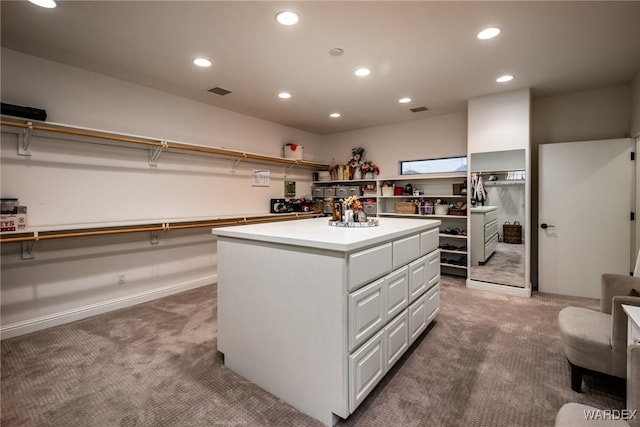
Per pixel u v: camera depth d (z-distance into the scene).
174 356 2.29
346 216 2.40
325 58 2.79
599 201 3.49
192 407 1.73
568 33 2.39
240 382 1.98
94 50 2.62
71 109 2.92
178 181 3.78
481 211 3.93
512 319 2.96
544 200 3.76
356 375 1.63
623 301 1.66
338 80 3.30
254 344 1.96
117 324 2.86
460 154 4.56
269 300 1.86
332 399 1.58
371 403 1.76
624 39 2.48
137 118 3.38
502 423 1.60
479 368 2.11
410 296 2.26
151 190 3.52
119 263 3.29
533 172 4.01
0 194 2.54
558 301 3.46
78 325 2.84
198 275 4.06
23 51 2.62
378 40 2.48
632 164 3.34
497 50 2.66
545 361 2.19
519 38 2.46
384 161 5.32
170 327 2.80
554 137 3.88
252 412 1.70
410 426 1.59
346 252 1.54
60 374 2.04
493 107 3.78
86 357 2.27
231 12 2.10
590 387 1.88
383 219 3.04
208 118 4.10
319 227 2.30
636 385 1.02
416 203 4.80
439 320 2.93
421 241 2.47
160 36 2.40
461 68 3.01
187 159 3.87
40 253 2.77
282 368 1.80
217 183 4.23
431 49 2.63
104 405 1.74
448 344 2.46
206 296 3.69
